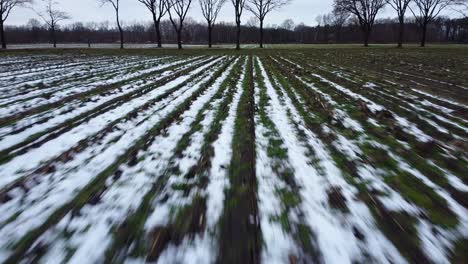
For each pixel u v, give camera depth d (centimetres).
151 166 416
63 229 282
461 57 2333
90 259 244
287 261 242
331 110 708
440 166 413
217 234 273
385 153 456
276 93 925
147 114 684
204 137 530
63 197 339
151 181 373
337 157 443
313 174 389
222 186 360
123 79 1230
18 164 426
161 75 1355
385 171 399
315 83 1110
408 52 3100
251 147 481
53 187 361
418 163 423
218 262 241
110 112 701
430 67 1622
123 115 676
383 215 303
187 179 378
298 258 245
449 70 1476
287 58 2411
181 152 464
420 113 680
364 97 854
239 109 725
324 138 523
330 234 274
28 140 521
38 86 1063
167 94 914
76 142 510
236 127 587
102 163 427
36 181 376
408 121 623
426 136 531
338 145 489
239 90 984
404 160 433
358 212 308
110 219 297
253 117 657
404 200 330
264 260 243
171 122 621
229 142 505
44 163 430
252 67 1711
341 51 3422
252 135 539
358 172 395
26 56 2625
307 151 465
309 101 804
